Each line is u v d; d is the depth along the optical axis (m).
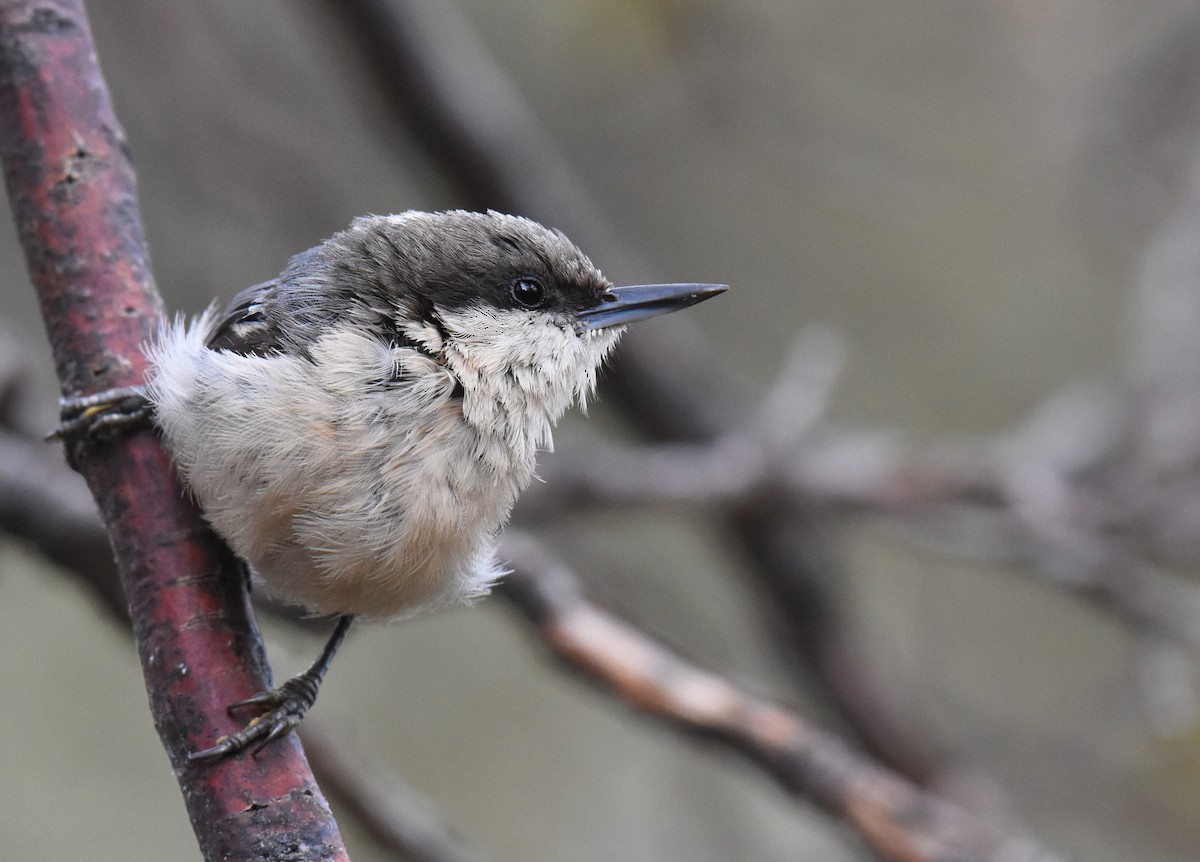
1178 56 13.22
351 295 6.31
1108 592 11.18
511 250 6.82
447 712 13.60
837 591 12.43
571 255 7.10
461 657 13.88
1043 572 11.37
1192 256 13.02
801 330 14.26
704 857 12.25
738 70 12.02
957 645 14.02
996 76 13.73
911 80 13.73
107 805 12.47
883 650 14.01
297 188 12.00
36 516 8.45
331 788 8.75
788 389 11.47
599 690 8.41
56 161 5.77
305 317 6.14
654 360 12.38
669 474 11.02
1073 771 11.79
